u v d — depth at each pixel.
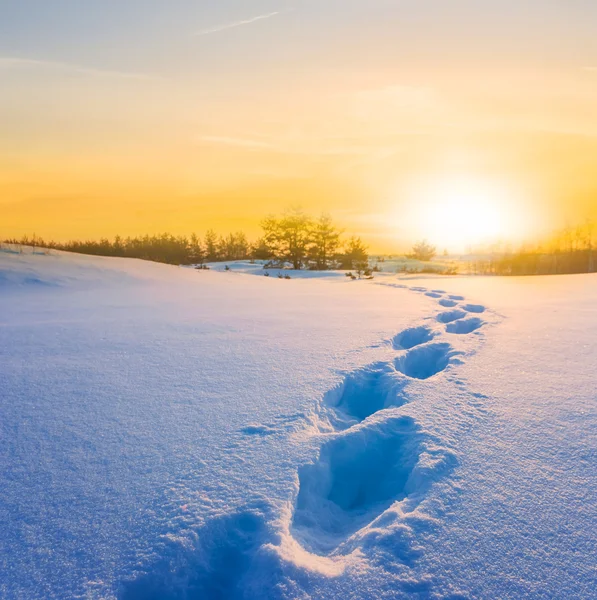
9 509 1.88
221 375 3.64
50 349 4.58
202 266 25.92
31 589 1.48
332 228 33.22
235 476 2.11
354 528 2.08
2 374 3.70
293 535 1.87
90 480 2.09
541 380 3.41
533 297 8.62
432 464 2.19
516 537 1.69
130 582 1.53
